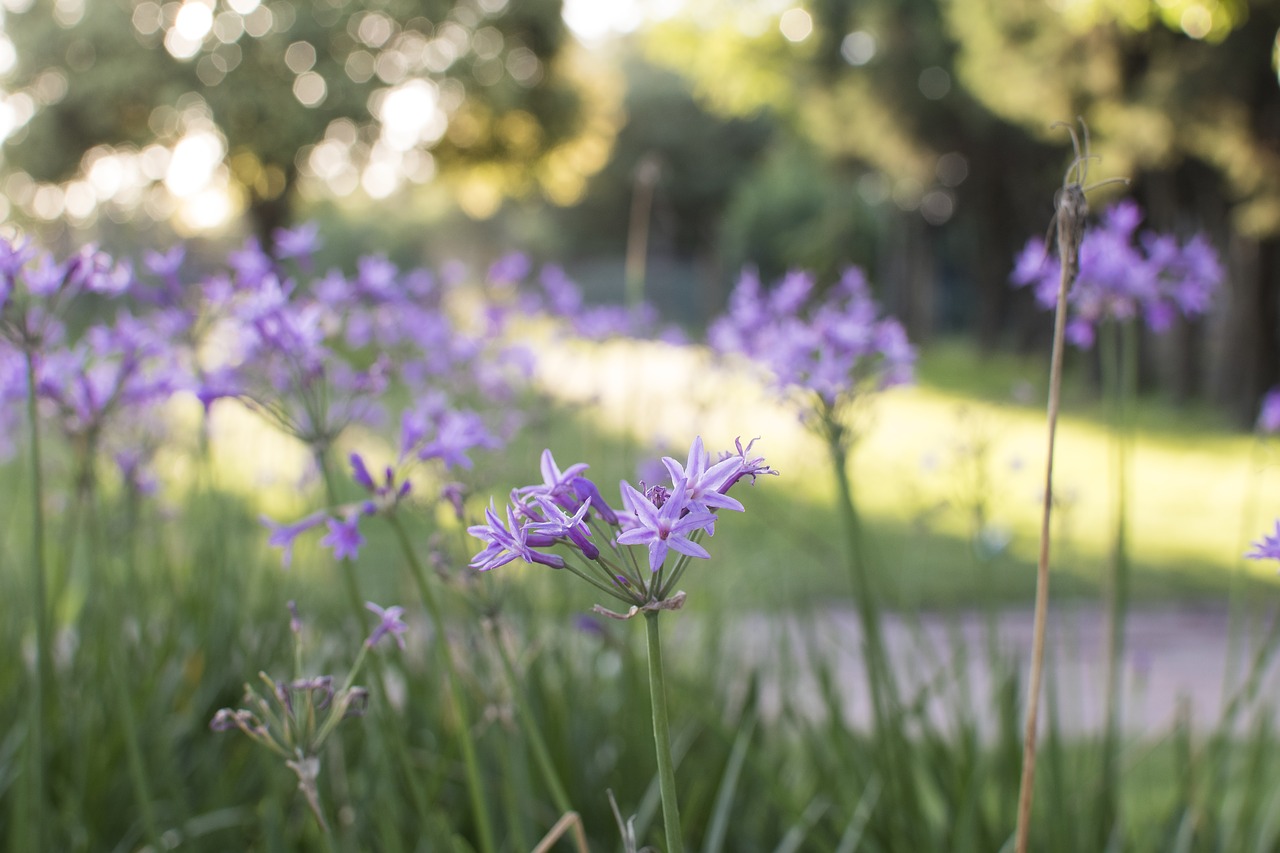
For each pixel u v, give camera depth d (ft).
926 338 122.83
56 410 9.78
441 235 109.70
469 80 83.41
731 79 94.17
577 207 165.68
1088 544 30.94
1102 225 10.84
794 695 13.00
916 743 11.48
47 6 73.10
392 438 13.73
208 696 12.03
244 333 7.89
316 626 13.23
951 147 91.40
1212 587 27.14
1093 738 11.10
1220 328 64.80
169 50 74.43
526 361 15.16
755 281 11.34
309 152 78.95
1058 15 49.49
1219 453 48.60
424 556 13.34
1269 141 46.50
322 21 76.28
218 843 10.68
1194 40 46.62
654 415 17.11
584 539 4.58
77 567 15.34
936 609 22.07
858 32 89.30
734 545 18.70
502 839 10.13
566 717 10.85
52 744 10.92
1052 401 6.00
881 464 34.73
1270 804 10.98
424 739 10.94
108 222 20.59
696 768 11.44
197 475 14.89
